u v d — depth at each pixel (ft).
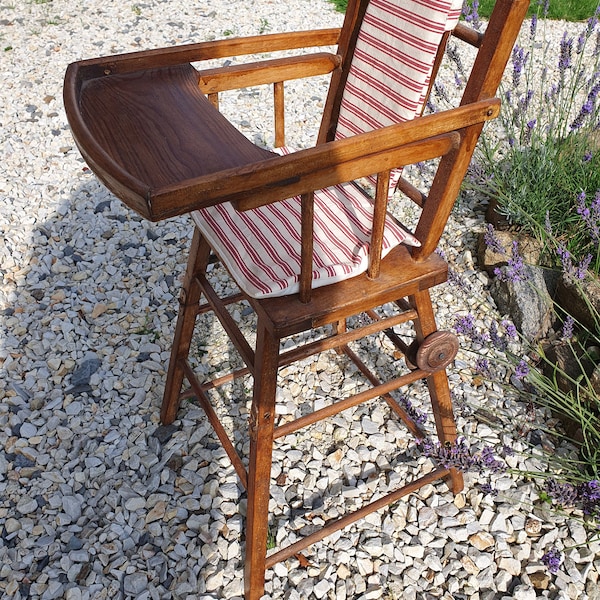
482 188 9.10
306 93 12.03
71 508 5.99
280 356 4.59
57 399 6.97
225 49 5.03
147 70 4.73
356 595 5.44
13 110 11.25
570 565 5.51
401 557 5.64
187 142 3.96
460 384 6.96
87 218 9.29
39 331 7.72
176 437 6.57
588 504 5.18
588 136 8.55
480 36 4.53
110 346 7.57
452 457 5.25
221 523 5.86
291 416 6.75
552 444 6.38
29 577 5.55
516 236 8.18
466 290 7.57
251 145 3.98
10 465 6.40
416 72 4.73
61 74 12.23
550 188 8.14
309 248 4.17
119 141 3.96
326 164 3.82
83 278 8.43
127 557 5.66
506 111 9.14
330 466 6.34
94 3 14.97
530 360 7.14
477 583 5.45
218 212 5.10
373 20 5.02
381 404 6.85
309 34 5.32
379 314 7.82
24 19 14.11
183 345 5.99
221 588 5.47
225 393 7.00
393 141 4.01
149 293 8.23
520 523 5.80
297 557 5.63
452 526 5.85
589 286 7.00
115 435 6.61
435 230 4.71
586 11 15.07
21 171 10.07
